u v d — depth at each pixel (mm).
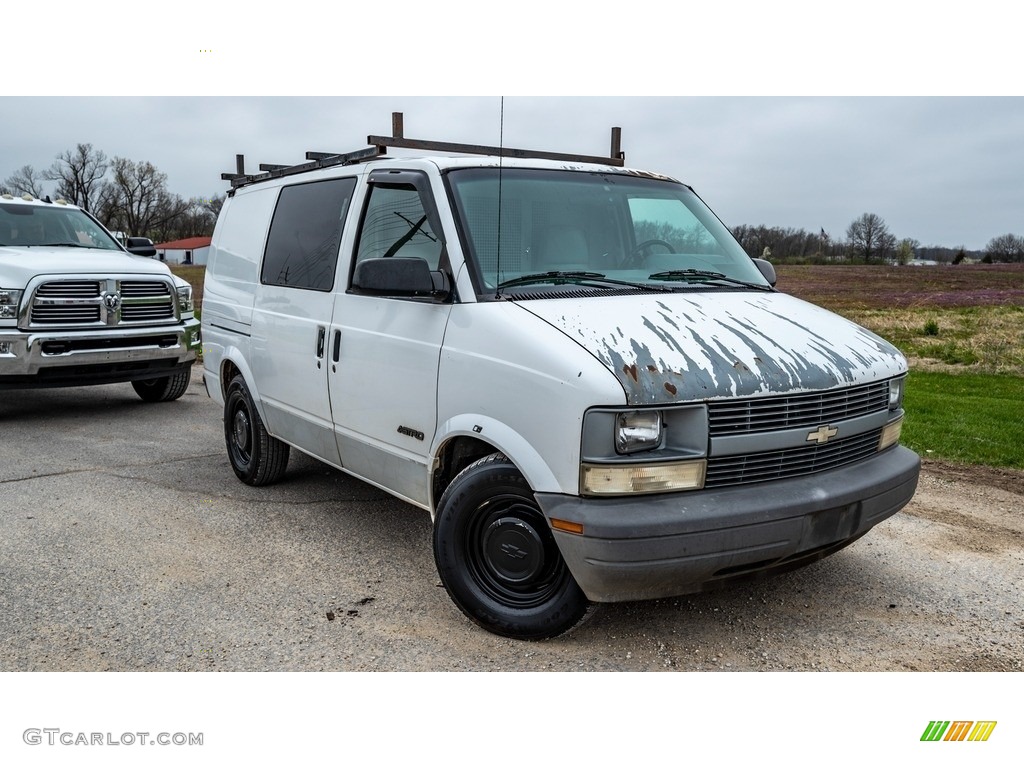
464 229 3955
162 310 9234
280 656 3561
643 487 3225
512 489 3553
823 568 4594
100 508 5562
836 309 25156
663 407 3225
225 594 4191
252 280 5793
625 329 3496
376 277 3795
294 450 7195
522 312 3637
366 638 3732
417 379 4031
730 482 3381
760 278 4680
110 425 8484
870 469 3797
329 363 4734
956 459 6984
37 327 8344
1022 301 26578
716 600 4168
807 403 3510
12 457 7012
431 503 4047
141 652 3588
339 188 4957
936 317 22766
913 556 4781
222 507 5605
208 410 9445
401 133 5348
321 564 4602
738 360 3441
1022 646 3723
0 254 8859
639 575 3191
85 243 9992
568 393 3262
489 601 3717
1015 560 4730
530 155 5391
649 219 4598
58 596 4148
